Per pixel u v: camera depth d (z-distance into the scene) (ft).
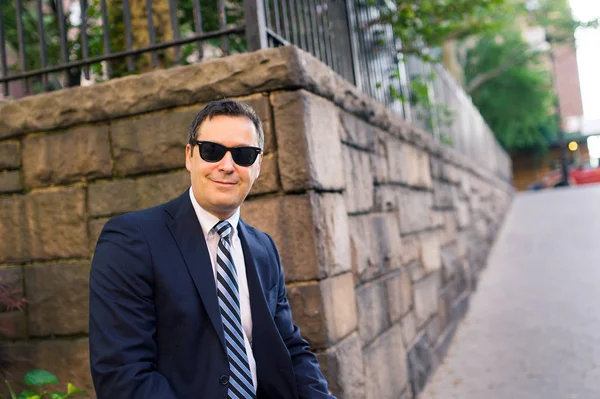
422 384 15.14
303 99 9.59
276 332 6.36
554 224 46.14
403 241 15.53
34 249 10.96
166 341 5.86
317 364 6.93
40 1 11.49
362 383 10.61
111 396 5.40
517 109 86.28
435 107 27.25
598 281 25.90
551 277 28.17
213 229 6.28
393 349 13.17
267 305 6.42
